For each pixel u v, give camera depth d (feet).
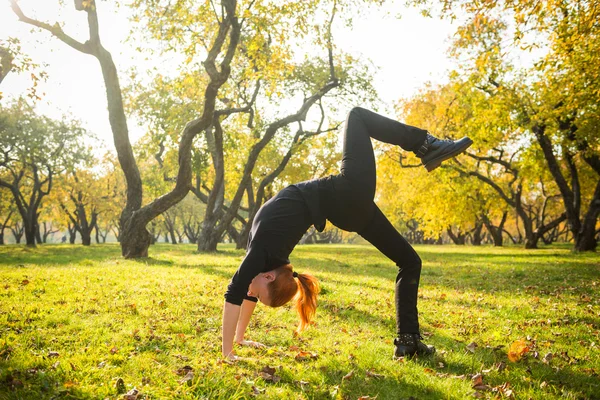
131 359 13.28
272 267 14.12
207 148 98.32
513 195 134.62
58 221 185.37
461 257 75.66
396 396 11.64
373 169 14.11
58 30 52.16
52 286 25.26
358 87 89.04
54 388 10.91
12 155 123.85
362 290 28.84
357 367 13.57
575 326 20.07
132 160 56.24
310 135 92.94
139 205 56.75
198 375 12.11
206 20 60.34
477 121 83.05
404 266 15.56
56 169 132.05
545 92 74.49
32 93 41.78
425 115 106.01
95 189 154.92
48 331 15.93
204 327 17.54
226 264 45.93
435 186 124.36
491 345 16.81
